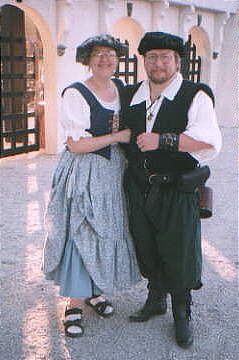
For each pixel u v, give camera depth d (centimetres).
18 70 823
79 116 258
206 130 246
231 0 1176
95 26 853
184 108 249
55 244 271
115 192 270
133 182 265
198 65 1200
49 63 799
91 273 265
